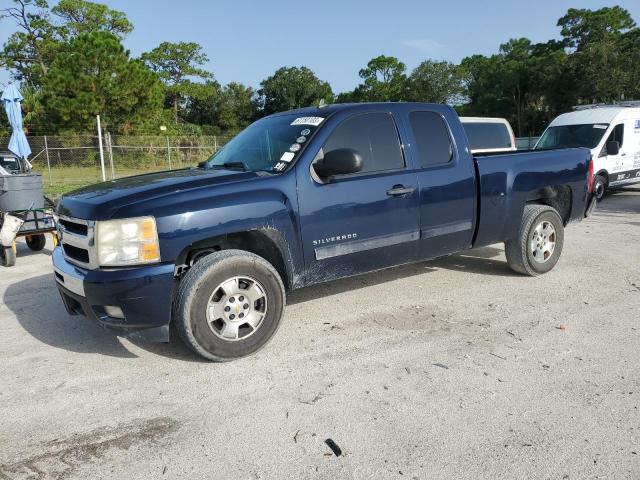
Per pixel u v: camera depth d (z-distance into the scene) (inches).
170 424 128.6
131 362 164.2
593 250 300.0
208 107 2842.0
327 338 178.9
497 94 2482.8
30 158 964.6
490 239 223.3
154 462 114.2
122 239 147.4
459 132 210.8
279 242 167.0
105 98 1385.3
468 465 110.1
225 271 156.0
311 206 172.2
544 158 236.4
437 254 208.5
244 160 189.6
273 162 178.2
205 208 153.7
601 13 2409.0
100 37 1390.3
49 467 113.3
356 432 122.9
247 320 162.6
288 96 2896.2
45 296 238.2
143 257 147.9
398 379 148.1
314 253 175.3
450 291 226.4
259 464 112.3
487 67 2546.8
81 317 206.5
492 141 445.4
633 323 185.3
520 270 243.0
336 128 182.2
